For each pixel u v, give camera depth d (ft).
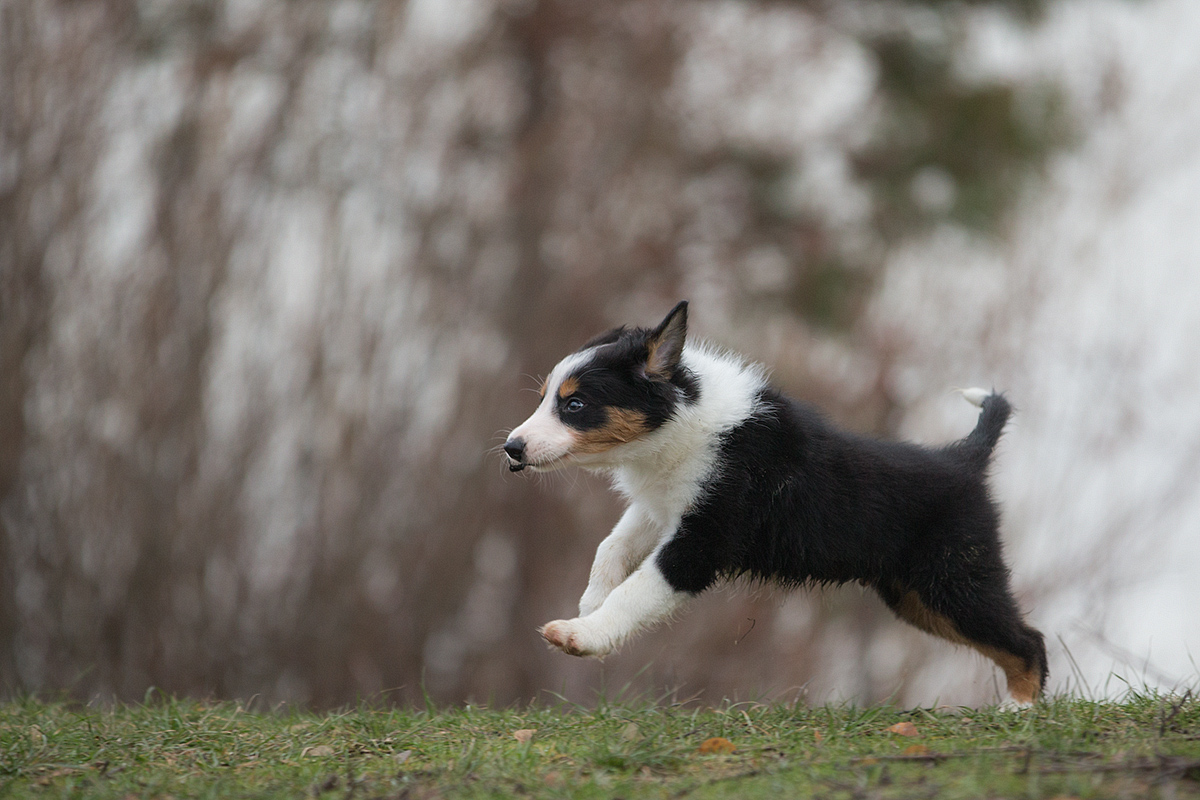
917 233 61.93
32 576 53.36
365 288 56.80
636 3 61.98
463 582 56.34
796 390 57.11
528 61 62.23
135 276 54.70
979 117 61.31
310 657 54.24
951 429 57.06
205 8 55.26
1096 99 61.16
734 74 63.36
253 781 16.07
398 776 15.75
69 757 17.53
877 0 62.54
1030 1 60.44
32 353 53.26
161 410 53.93
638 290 60.85
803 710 19.62
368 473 55.62
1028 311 58.65
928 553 20.21
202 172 55.11
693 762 15.96
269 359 55.62
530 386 58.13
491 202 59.88
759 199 63.21
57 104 54.13
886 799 13.53
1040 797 13.30
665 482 19.65
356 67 58.44
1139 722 17.44
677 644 54.34
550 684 56.44
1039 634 21.03
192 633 53.72
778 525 19.49
